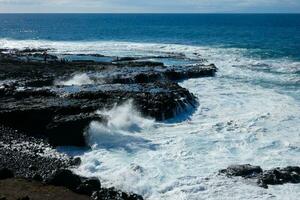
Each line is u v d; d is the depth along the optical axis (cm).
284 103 3106
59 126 2214
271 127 2494
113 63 4738
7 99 2786
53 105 2566
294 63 5209
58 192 1568
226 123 2589
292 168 1819
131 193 1599
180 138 2314
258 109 2930
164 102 2762
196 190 1667
